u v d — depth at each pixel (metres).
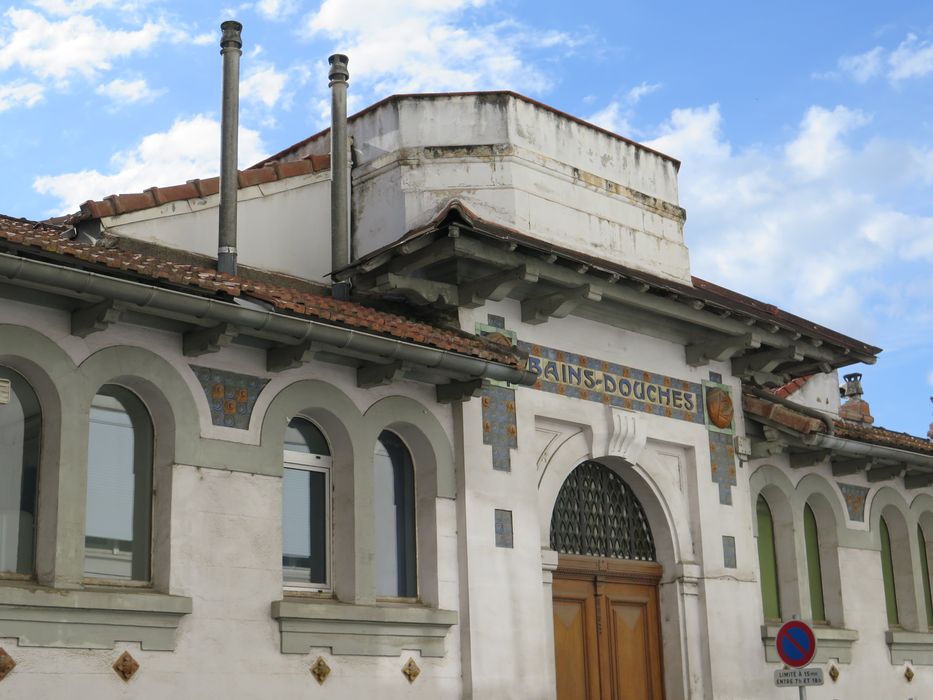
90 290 10.53
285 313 11.69
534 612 13.96
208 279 11.52
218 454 11.98
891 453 18.25
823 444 17.03
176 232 13.90
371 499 13.03
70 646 10.60
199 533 11.68
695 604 15.99
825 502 18.81
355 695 12.41
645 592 15.90
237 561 11.88
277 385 12.55
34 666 10.37
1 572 10.71
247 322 11.45
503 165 15.02
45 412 11.12
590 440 15.20
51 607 10.48
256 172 14.76
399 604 13.25
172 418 11.76
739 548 16.62
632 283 14.58
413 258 13.49
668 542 16.00
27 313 10.98
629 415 15.52
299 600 12.41
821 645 17.92
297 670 12.05
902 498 20.20
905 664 19.30
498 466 14.05
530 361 14.63
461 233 13.10
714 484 16.53
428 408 13.73
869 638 18.81
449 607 13.38
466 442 13.82
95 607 10.73
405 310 14.23
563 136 15.79
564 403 14.92
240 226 14.50
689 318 15.48
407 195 14.88
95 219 13.36
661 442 16.06
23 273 10.15
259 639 11.85
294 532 12.77
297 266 14.94
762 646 16.58
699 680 15.76
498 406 14.23
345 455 13.05
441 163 14.99
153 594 11.17
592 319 15.48
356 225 15.34
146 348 11.69
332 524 12.99
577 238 15.59
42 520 10.90
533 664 13.80
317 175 15.37
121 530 11.53
